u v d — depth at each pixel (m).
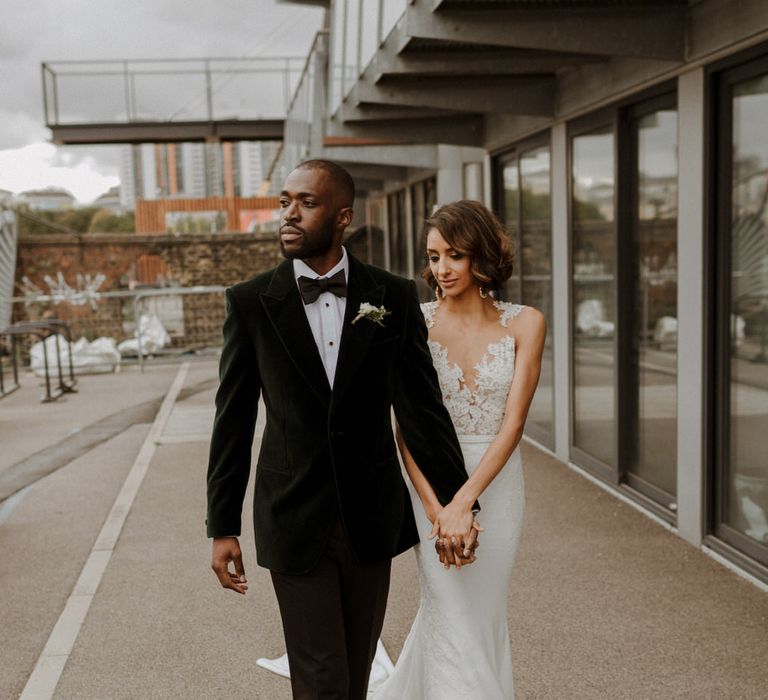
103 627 3.97
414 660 2.93
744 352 4.39
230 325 2.42
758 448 4.30
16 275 22.20
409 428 2.57
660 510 5.32
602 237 6.18
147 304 22.58
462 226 2.70
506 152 8.45
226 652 3.69
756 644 3.60
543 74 6.64
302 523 2.39
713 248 4.58
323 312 2.42
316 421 2.38
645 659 3.50
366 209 20.00
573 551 4.83
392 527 2.48
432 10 4.68
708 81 4.51
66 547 5.31
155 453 7.92
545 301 7.50
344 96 8.30
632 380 5.87
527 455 7.39
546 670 3.43
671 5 4.55
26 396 12.41
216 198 41.22
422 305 2.89
